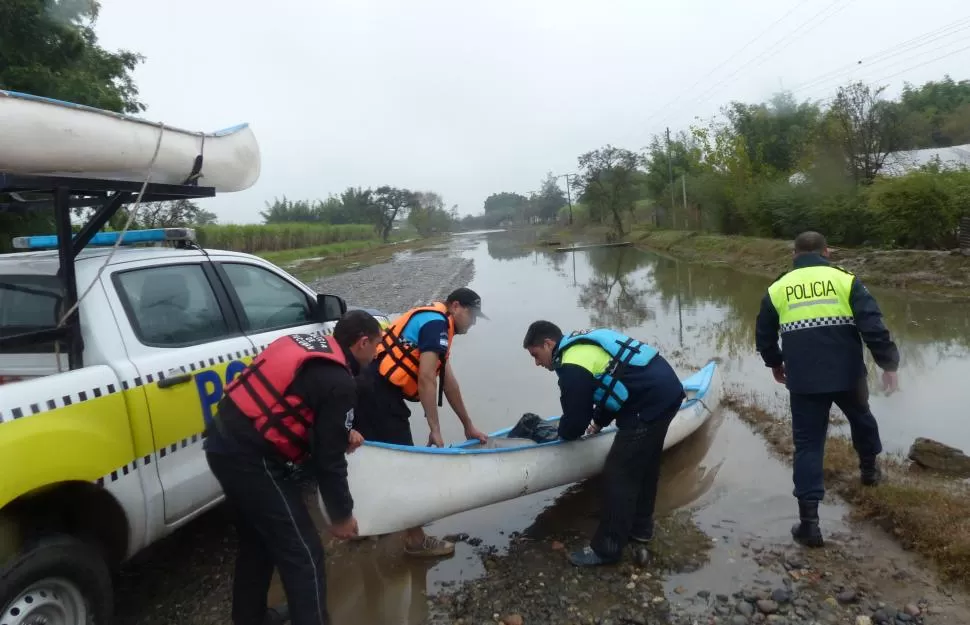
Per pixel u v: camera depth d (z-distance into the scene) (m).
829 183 19.44
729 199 28.19
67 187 3.26
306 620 2.93
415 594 3.74
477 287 19.27
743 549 3.98
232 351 4.12
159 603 3.74
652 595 3.56
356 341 3.25
